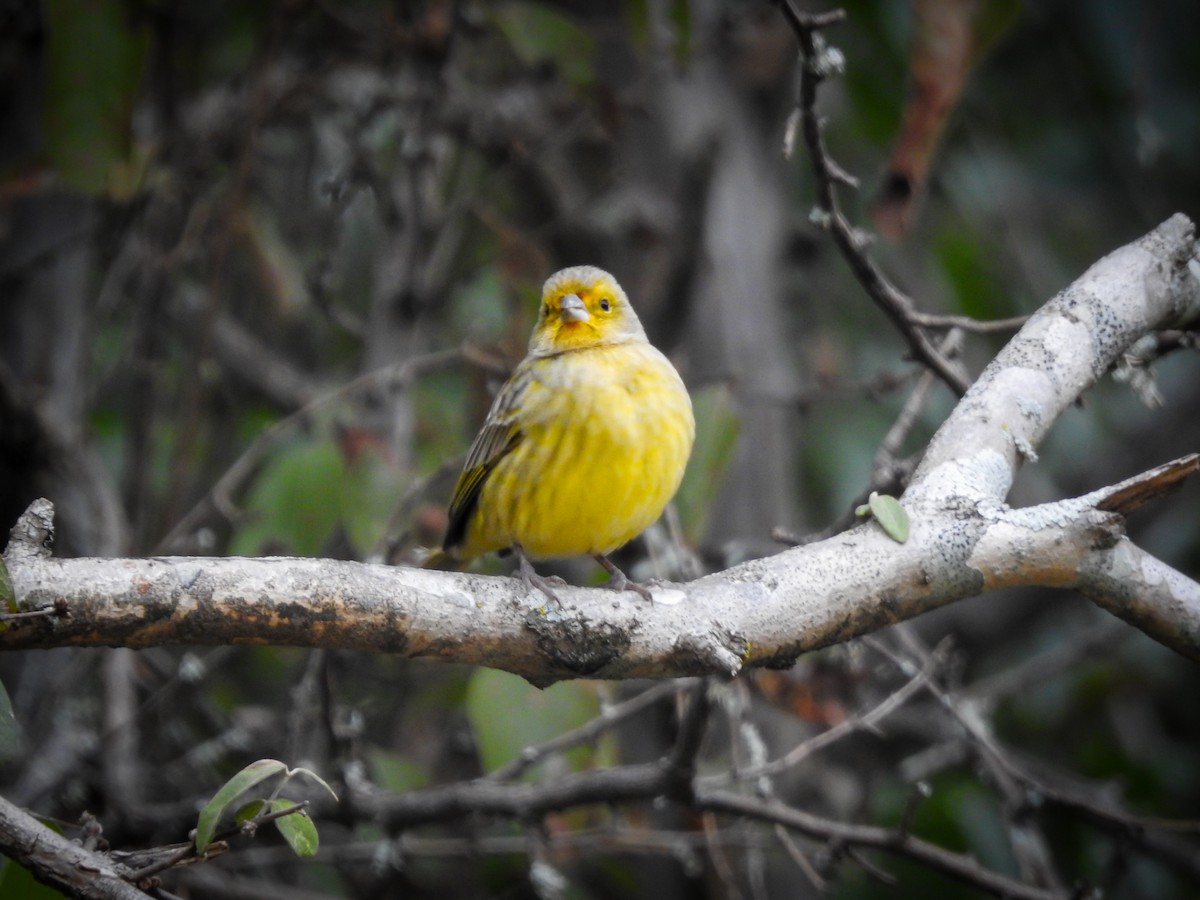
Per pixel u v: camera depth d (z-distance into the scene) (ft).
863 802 34.55
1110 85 43.80
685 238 38.45
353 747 29.99
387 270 37.60
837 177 23.89
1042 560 20.39
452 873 38.27
